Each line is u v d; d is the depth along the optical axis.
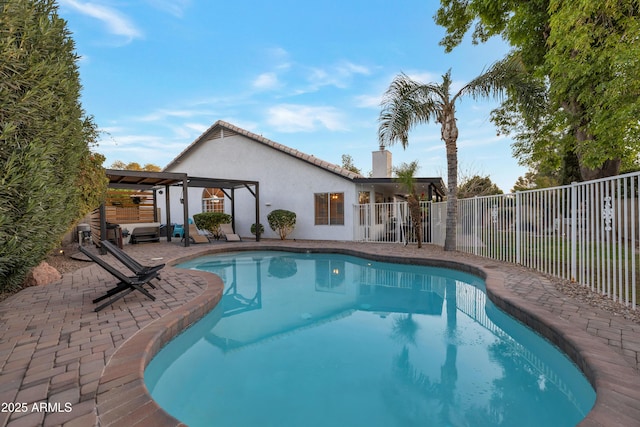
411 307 5.90
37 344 3.33
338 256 11.24
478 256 9.00
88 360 2.97
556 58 6.10
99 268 7.86
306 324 5.03
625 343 3.14
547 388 3.17
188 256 10.31
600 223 4.96
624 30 5.56
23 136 3.74
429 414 2.75
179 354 3.99
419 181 13.17
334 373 3.49
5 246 3.54
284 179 15.85
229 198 16.20
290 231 15.21
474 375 3.44
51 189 4.21
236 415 2.79
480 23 10.24
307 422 2.67
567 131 9.10
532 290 5.22
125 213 14.29
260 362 3.77
